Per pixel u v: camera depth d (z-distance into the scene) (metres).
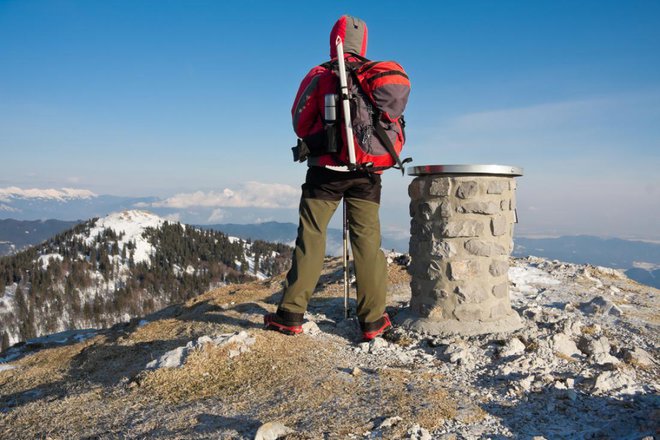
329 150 4.29
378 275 5.12
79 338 7.68
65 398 4.18
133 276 177.12
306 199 4.91
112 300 159.38
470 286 5.37
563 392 3.89
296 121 4.54
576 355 4.81
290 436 3.11
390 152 4.38
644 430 3.14
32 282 161.75
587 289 8.05
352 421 3.35
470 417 3.48
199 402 3.80
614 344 5.00
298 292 5.06
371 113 4.25
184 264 191.12
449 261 5.40
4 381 5.38
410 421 3.34
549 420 3.49
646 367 4.54
